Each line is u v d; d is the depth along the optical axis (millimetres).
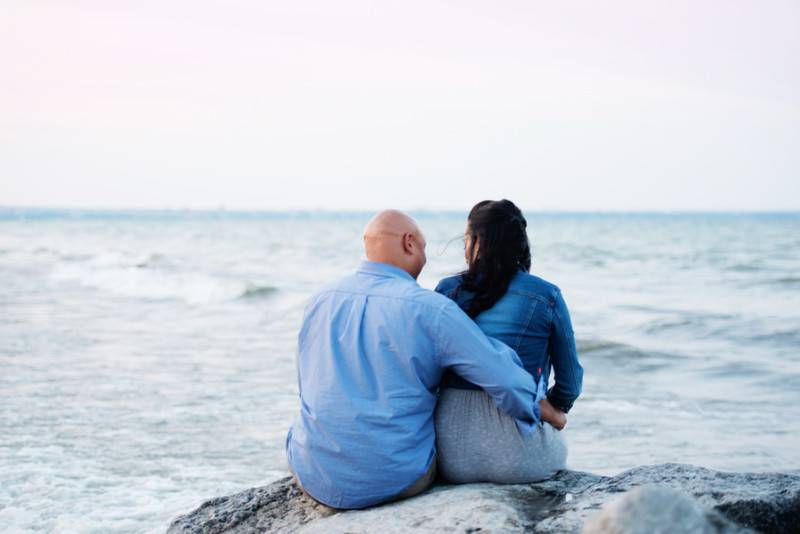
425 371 2994
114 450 7172
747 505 2604
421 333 2947
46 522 5246
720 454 7473
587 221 172375
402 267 3166
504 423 3135
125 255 43500
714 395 10250
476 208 3324
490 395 2982
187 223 154250
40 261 39969
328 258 41219
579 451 7641
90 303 21484
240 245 57344
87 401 9305
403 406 2979
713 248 50781
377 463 2975
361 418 2975
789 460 7250
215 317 18453
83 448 7230
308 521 3195
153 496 5844
